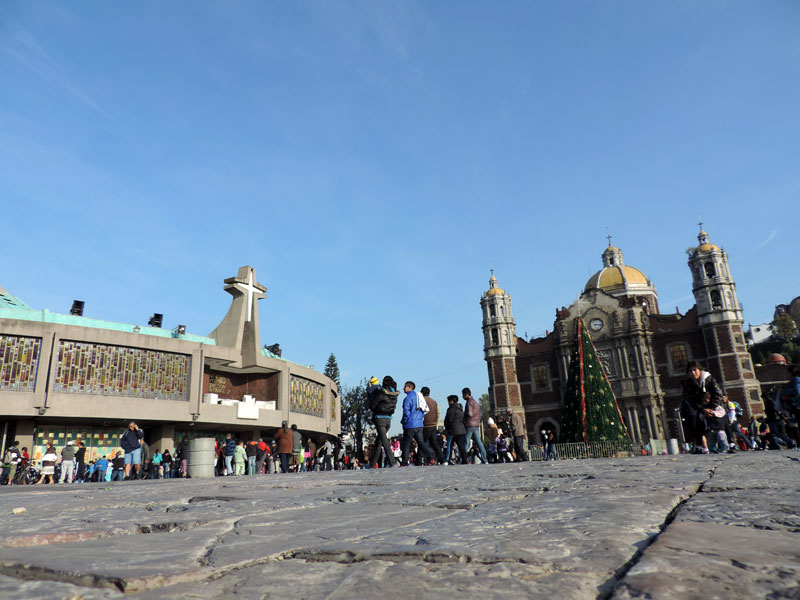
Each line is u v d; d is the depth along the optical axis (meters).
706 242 58.16
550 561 1.81
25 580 1.78
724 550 1.84
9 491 9.45
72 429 31.08
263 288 39.84
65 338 29.42
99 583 1.68
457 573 1.71
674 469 6.41
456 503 3.79
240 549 2.20
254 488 6.65
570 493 4.17
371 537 2.43
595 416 32.16
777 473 5.24
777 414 16.44
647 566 1.63
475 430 14.91
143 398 31.25
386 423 13.84
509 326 64.62
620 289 72.12
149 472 27.66
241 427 36.88
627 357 57.91
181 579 1.73
